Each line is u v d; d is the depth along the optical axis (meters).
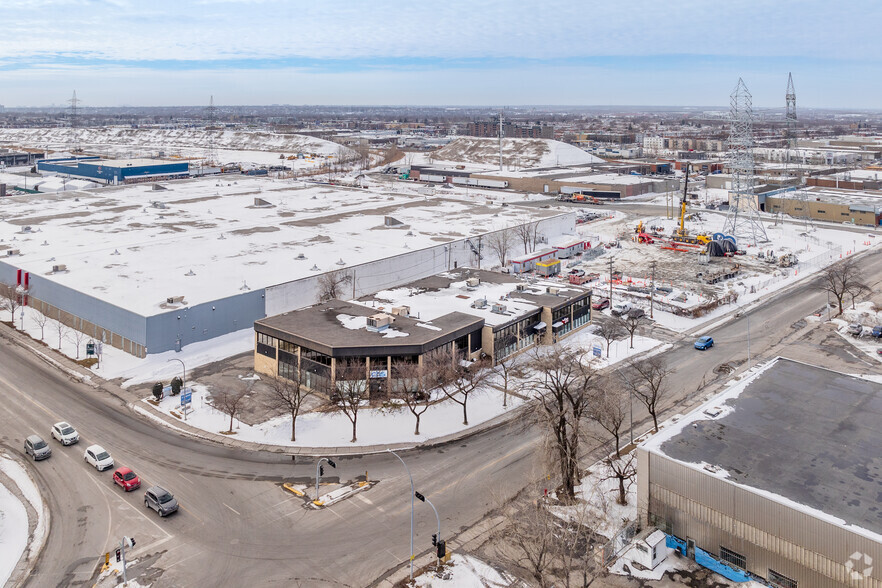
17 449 65.25
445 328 82.12
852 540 40.81
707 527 48.25
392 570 47.88
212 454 64.94
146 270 111.06
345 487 59.06
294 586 46.22
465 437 68.75
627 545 50.38
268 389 80.12
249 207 175.50
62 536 51.56
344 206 181.62
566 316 98.56
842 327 104.00
